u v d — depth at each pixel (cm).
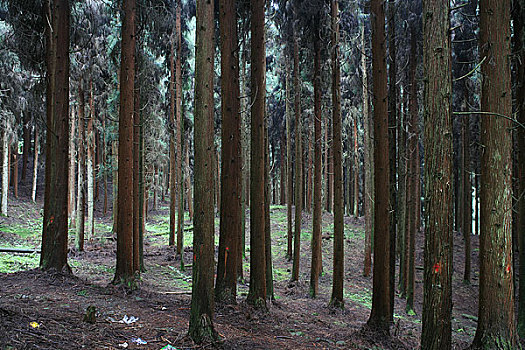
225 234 815
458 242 2380
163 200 4275
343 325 860
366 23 1677
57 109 879
